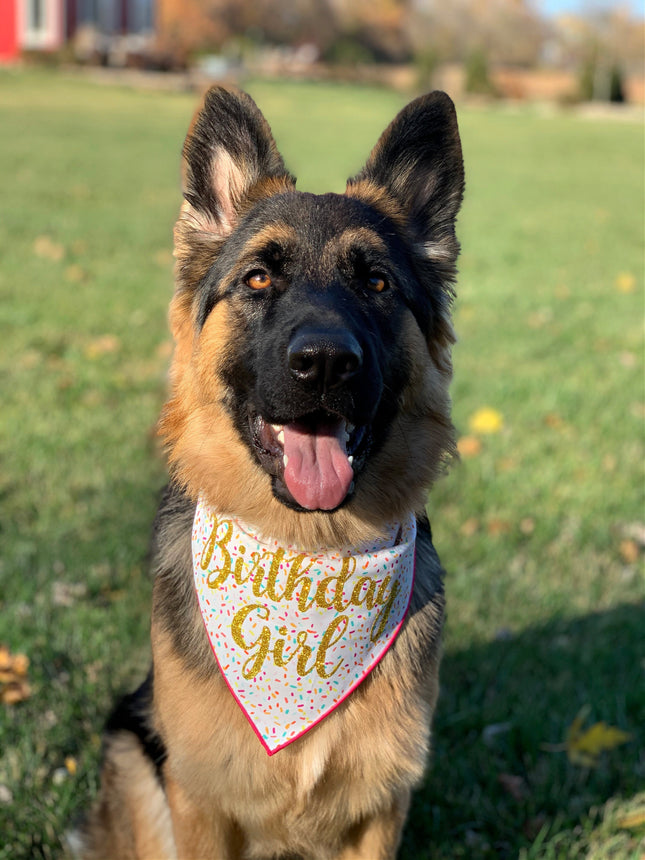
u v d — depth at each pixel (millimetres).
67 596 1175
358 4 22734
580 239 4188
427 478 864
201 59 16203
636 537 1403
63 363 1979
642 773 974
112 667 1067
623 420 1850
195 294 891
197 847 833
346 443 792
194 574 835
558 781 958
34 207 3867
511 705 1053
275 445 792
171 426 878
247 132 921
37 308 2363
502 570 1294
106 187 4570
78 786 940
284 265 834
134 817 887
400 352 843
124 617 1141
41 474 1470
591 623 1201
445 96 894
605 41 24703
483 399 1921
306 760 795
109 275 2812
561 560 1334
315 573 800
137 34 16359
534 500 1489
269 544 818
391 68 22641
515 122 11117
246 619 806
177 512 913
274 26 22094
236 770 795
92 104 9242
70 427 1646
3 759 938
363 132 8414
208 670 804
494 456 1643
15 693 998
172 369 897
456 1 26641
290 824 823
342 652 799
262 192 917
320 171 5309
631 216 4980
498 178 6242
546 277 3299
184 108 9602
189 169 881
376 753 802
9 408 1711
